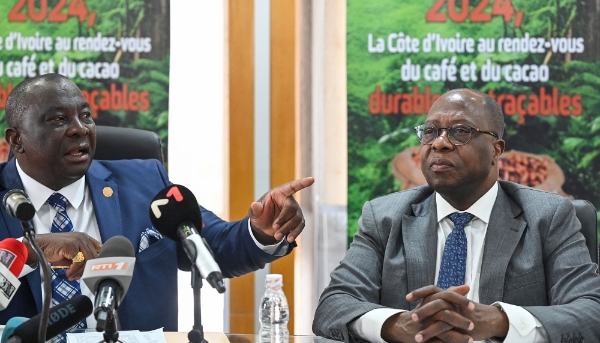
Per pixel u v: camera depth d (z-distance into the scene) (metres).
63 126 2.26
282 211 2.19
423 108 3.50
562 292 2.15
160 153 2.65
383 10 3.50
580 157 3.48
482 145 2.26
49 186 2.34
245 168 3.63
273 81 3.63
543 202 2.31
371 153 3.51
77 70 3.46
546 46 3.48
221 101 3.60
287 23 3.62
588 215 2.40
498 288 2.20
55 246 2.02
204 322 3.59
